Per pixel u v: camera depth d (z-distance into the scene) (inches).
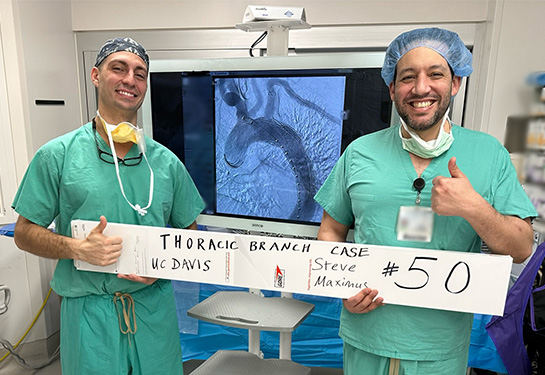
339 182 42.3
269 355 73.5
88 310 42.6
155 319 44.6
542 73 66.6
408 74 35.2
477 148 36.7
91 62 89.3
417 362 36.9
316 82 50.0
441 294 34.7
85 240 38.9
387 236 37.1
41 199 41.9
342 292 37.2
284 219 55.0
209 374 54.1
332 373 74.6
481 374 69.9
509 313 54.2
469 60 36.9
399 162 37.8
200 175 58.8
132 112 43.3
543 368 52.3
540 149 64.5
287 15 54.5
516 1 70.5
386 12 77.2
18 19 72.2
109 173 42.5
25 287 80.5
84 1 85.6
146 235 40.3
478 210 30.8
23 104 74.9
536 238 64.9
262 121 53.6
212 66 54.3
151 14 84.2
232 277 39.7
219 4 81.7
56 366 80.6
